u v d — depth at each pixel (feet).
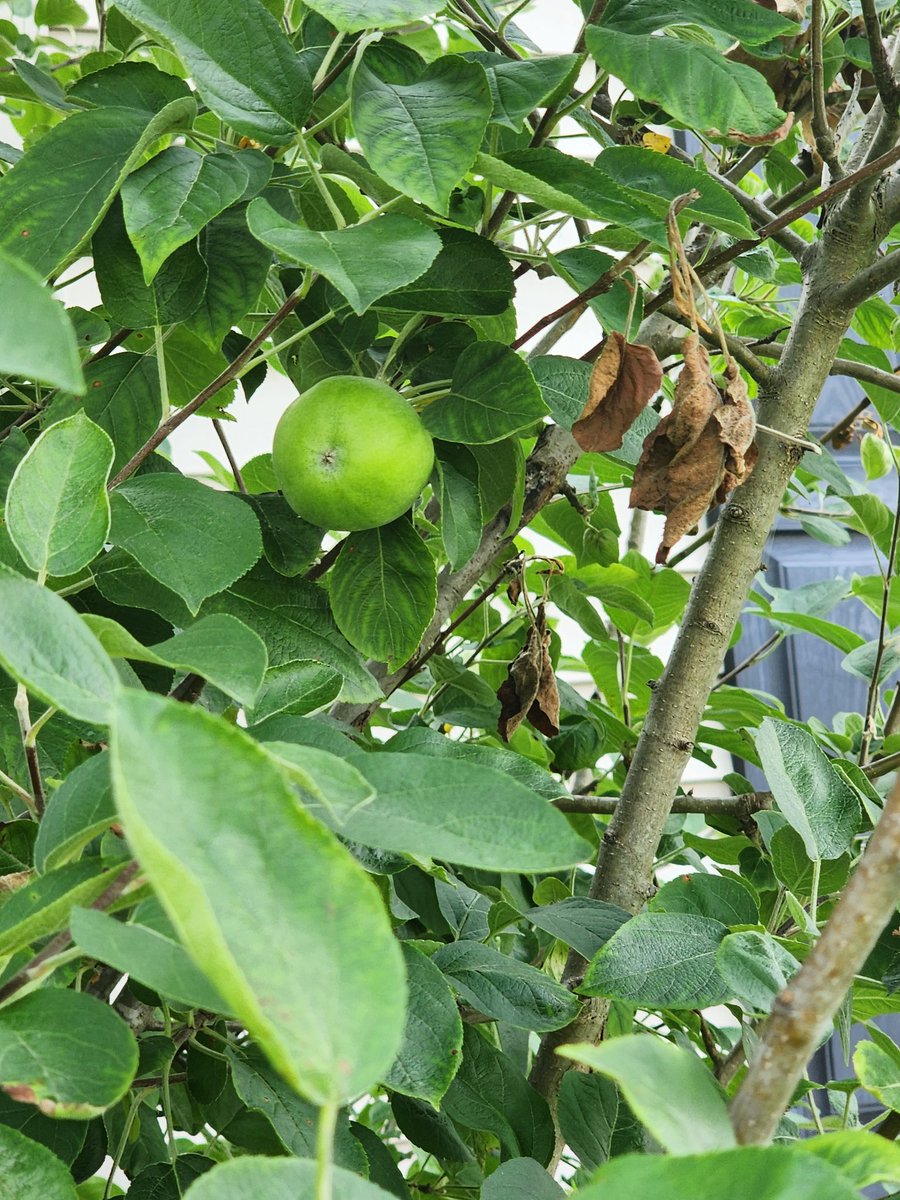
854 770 3.51
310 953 1.08
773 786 2.84
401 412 2.82
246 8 2.65
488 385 2.95
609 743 5.09
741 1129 1.26
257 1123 2.86
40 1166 1.62
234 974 0.92
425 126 2.50
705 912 2.84
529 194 2.60
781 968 2.31
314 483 2.78
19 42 5.91
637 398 2.80
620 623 5.43
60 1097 1.47
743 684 9.68
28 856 2.63
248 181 2.72
